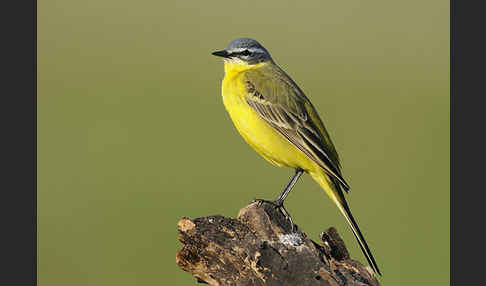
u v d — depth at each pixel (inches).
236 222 354.9
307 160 407.2
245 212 357.1
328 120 776.9
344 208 403.5
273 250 336.2
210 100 816.9
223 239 344.2
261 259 332.5
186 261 350.6
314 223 602.5
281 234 349.1
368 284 332.8
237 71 432.5
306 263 334.6
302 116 407.5
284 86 414.6
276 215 360.8
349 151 717.3
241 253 337.7
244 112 413.1
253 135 414.3
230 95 417.7
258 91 411.5
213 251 342.6
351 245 579.5
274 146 410.3
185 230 346.6
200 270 350.3
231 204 620.1
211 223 350.9
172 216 607.2
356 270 339.9
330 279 328.8
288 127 405.1
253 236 348.5
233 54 429.4
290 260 335.0
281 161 415.2
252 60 431.2
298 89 422.0
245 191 642.8
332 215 617.9
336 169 398.9
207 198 635.5
